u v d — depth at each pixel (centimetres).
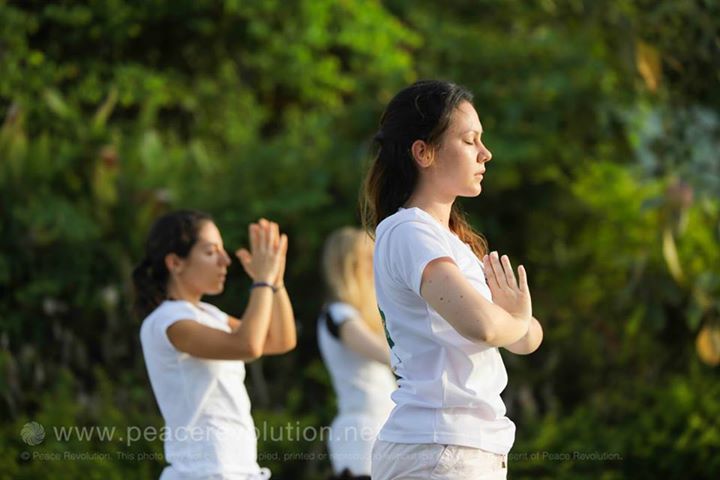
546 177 2425
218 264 1171
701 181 2064
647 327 2214
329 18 2703
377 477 846
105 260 2088
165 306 1132
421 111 841
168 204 2144
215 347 1086
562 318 2303
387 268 827
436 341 815
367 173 886
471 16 2806
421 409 816
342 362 1521
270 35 2655
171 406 1104
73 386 1977
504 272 825
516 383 2170
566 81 2305
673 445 1911
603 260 2359
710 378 2084
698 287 2088
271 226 1170
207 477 1077
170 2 2483
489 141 2292
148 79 2472
